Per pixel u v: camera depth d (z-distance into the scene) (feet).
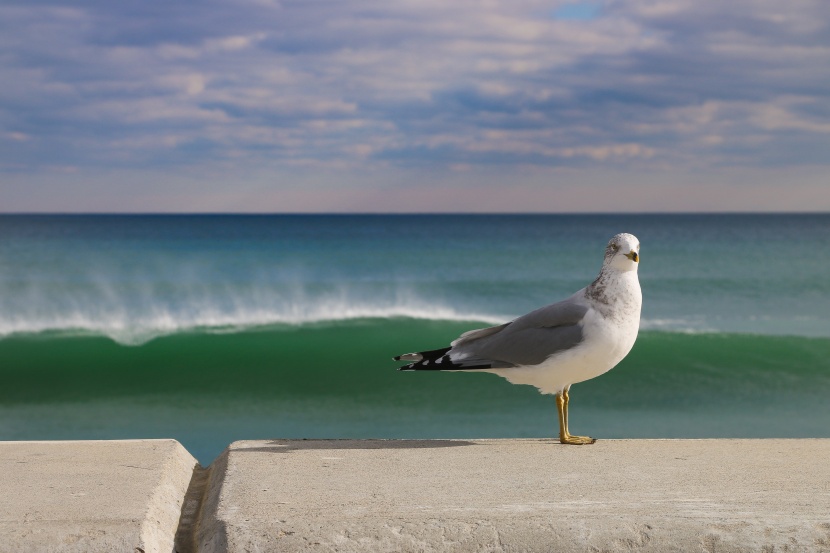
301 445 17.40
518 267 119.96
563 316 18.70
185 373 51.75
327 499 13.42
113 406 44.16
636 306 18.61
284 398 45.55
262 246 152.46
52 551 11.77
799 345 58.70
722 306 84.48
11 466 15.20
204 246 146.61
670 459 16.22
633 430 38.81
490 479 14.67
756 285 100.01
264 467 15.40
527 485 14.29
